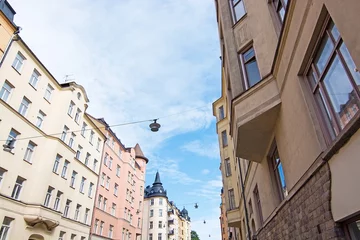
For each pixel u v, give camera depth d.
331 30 3.74
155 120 10.64
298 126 4.85
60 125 21.95
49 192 20.39
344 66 3.45
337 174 3.42
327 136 4.04
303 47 4.44
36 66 20.64
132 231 37.69
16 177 17.45
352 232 3.27
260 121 6.41
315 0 3.88
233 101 7.20
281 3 6.18
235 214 18.33
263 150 7.78
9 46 17.89
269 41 6.71
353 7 2.91
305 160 4.55
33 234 18.03
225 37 9.25
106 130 33.03
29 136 19.05
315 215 4.12
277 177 7.30
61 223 21.45
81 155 26.19
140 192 43.69
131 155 40.50
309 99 4.45
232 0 9.89
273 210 7.10
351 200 3.09
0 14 17.38
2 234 15.98
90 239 25.95
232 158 20.00
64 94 23.44
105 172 31.44
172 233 68.25
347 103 3.44
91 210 27.06
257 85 6.54
